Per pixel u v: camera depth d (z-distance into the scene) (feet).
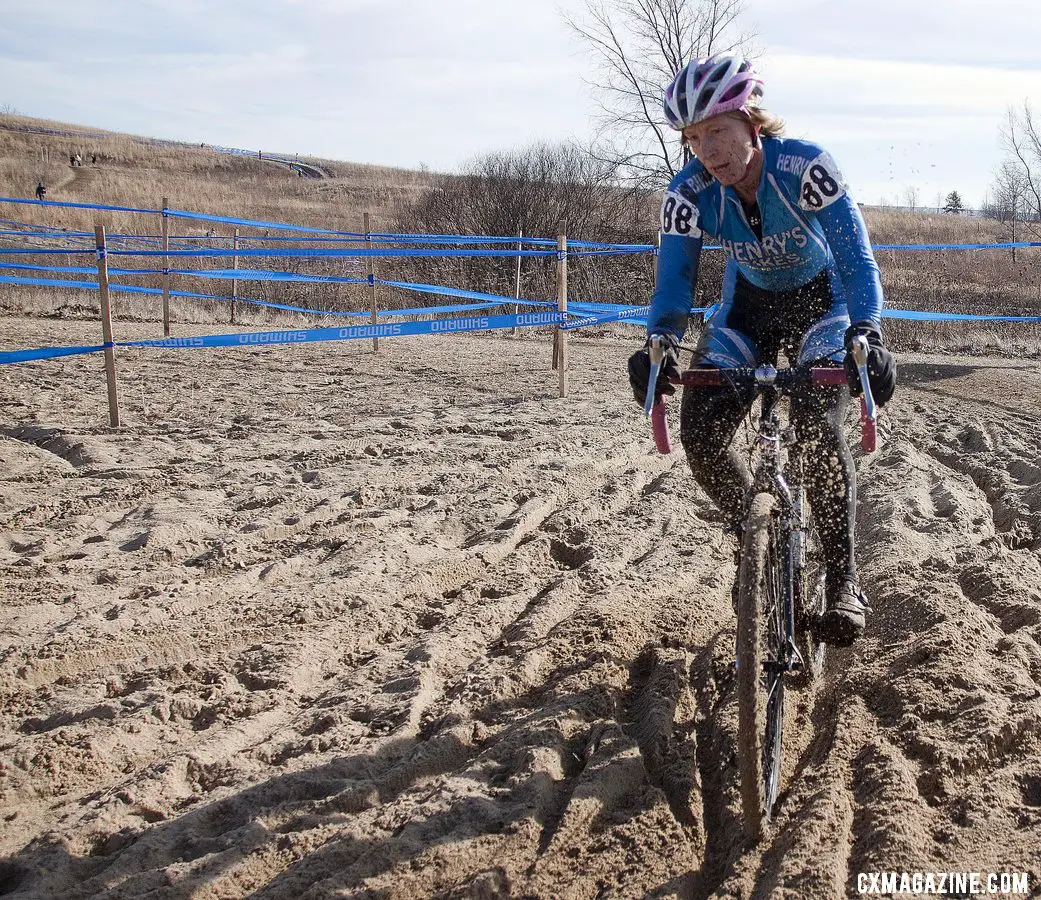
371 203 179.01
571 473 20.94
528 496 19.24
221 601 13.78
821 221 9.24
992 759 9.08
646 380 9.23
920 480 19.84
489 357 42.32
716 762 9.61
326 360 40.09
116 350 40.83
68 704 10.75
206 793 9.16
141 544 16.10
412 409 28.84
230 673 11.64
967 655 11.11
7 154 203.62
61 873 7.86
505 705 10.77
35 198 146.82
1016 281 80.02
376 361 40.09
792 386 8.65
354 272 74.74
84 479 20.34
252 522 17.11
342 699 10.94
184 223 123.75
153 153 236.22
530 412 28.45
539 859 7.90
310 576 14.80
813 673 10.82
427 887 7.55
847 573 9.59
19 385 31.55
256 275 44.93
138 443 23.67
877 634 12.29
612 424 26.43
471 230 94.94
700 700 10.98
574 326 31.50
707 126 9.02
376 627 13.09
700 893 7.71
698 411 9.42
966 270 87.45
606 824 8.45
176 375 34.99
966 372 38.45
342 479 20.40
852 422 26.22
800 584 9.37
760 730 7.88
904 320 51.80
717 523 17.80
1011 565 14.33
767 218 9.52
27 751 9.62
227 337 25.89
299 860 7.90
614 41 78.38
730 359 9.52
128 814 8.77
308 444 23.77
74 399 29.66
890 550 15.23
